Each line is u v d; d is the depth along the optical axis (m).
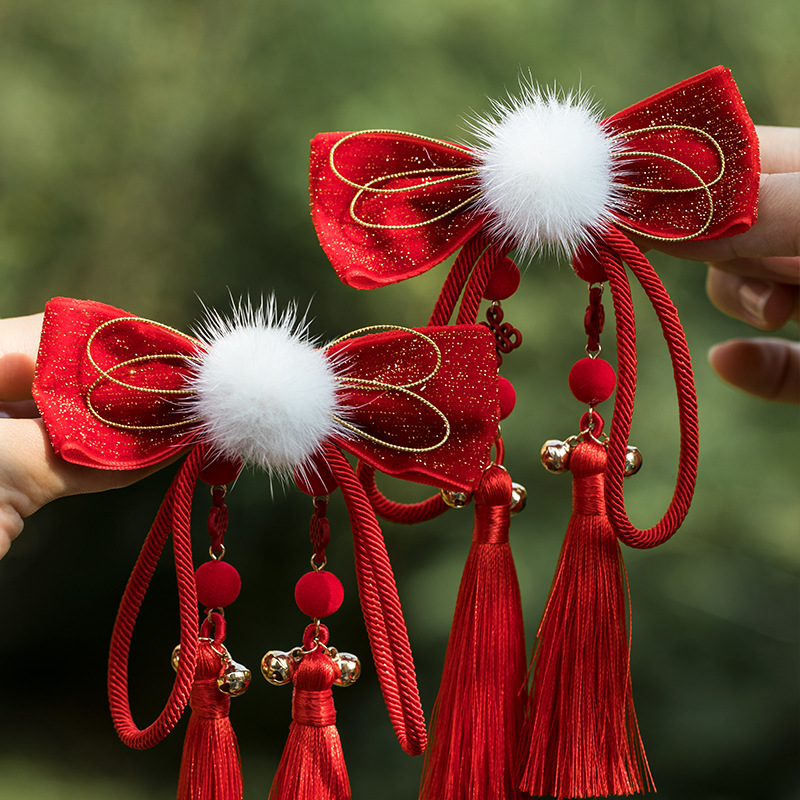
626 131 0.57
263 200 1.40
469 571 0.57
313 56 1.39
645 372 1.37
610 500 0.56
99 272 1.48
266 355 0.55
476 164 0.57
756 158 0.57
